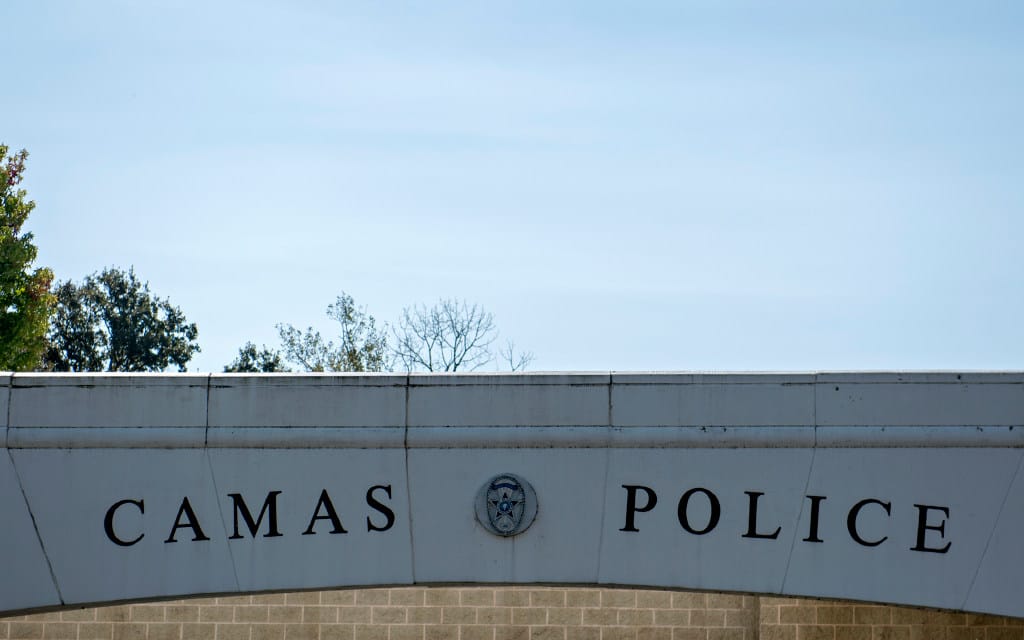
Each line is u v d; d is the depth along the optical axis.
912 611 26.06
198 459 19.61
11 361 43.03
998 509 18.61
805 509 18.91
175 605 26.69
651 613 26.58
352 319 58.81
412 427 19.45
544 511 19.25
